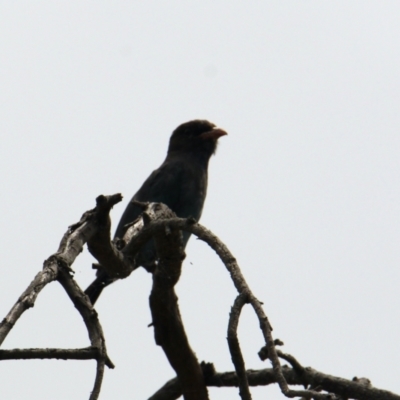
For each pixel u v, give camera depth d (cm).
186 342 1181
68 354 745
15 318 695
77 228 905
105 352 759
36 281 751
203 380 1205
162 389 1264
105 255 962
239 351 742
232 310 753
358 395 1080
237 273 810
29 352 724
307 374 1102
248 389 745
